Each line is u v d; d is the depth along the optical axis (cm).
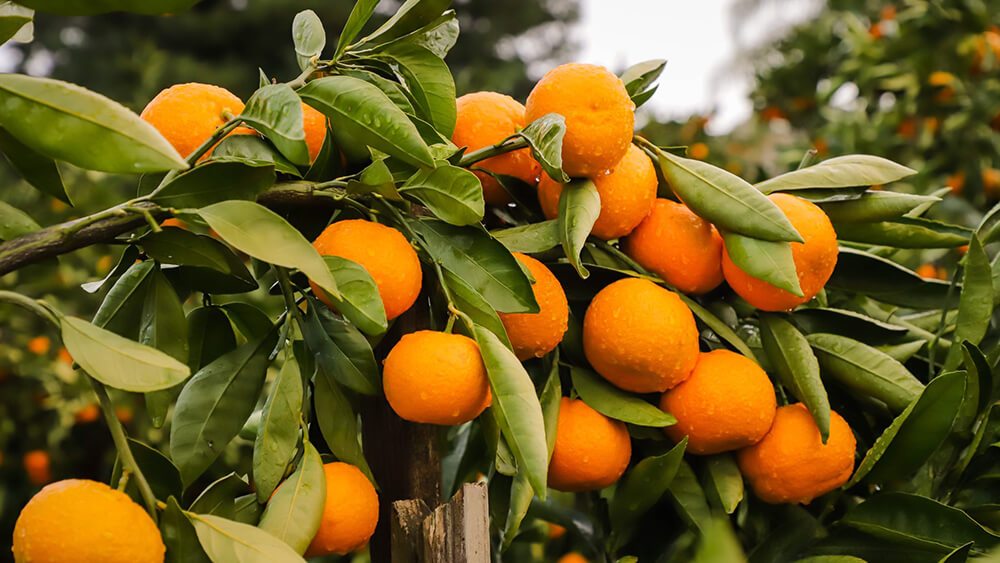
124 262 104
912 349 114
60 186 103
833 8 245
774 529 111
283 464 99
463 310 103
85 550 91
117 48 887
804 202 107
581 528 124
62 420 211
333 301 98
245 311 110
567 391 111
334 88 101
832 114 223
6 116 93
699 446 108
